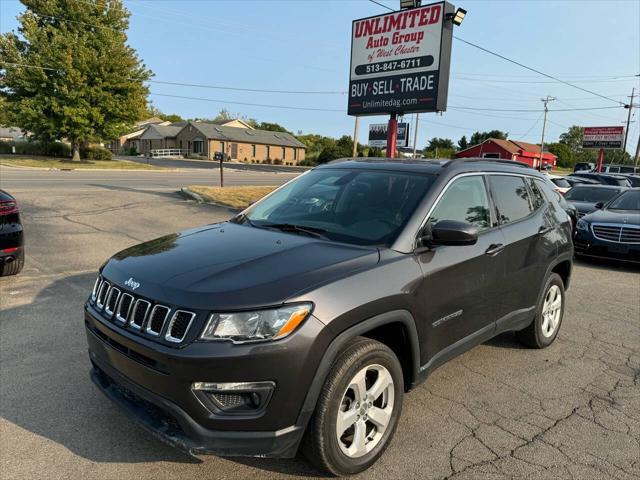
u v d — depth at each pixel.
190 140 72.56
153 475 2.83
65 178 24.47
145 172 35.38
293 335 2.47
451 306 3.42
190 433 2.48
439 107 13.98
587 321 5.94
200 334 2.44
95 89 38.16
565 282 5.32
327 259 2.91
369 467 2.96
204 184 24.47
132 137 85.81
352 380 2.74
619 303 6.81
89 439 3.15
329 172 4.24
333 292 2.65
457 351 3.60
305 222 3.66
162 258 3.04
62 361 4.21
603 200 13.30
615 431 3.49
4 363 4.14
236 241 3.28
